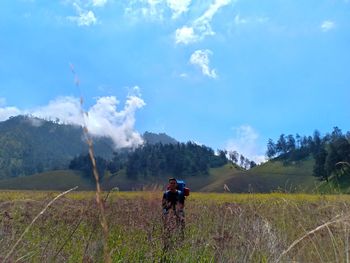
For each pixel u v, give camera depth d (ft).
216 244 22.59
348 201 19.45
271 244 18.94
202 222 28.19
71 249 18.56
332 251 15.53
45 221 20.31
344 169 21.31
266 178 503.20
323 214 20.48
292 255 17.08
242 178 440.45
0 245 16.22
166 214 25.31
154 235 24.03
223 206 32.58
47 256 16.89
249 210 26.81
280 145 643.45
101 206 6.52
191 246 24.56
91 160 6.46
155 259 23.15
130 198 23.93
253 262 19.03
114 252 20.81
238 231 23.02
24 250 16.71
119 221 21.93
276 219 23.27
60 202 21.59
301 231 20.02
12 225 18.60
